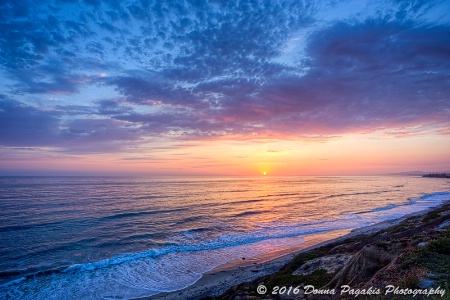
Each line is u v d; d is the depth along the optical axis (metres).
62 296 17.53
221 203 68.81
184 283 19.52
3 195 78.06
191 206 61.81
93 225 39.81
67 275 21.02
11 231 35.50
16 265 23.41
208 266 23.22
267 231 37.06
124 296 17.45
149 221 43.28
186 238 33.16
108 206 59.41
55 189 104.19
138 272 21.73
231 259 25.11
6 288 18.70
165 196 84.56
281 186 157.12
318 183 197.25
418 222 28.09
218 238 33.19
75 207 56.84
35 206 57.22
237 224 41.94
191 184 166.75
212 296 16.12
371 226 37.28
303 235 34.44
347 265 12.05
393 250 11.49
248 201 74.50
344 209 59.03
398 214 51.06
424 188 134.12
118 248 28.84
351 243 22.23
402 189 127.38
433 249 9.87
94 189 108.69
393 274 9.09
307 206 64.19
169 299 16.72
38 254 26.56
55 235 33.91
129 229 37.59
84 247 29.05
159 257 25.67
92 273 21.47
